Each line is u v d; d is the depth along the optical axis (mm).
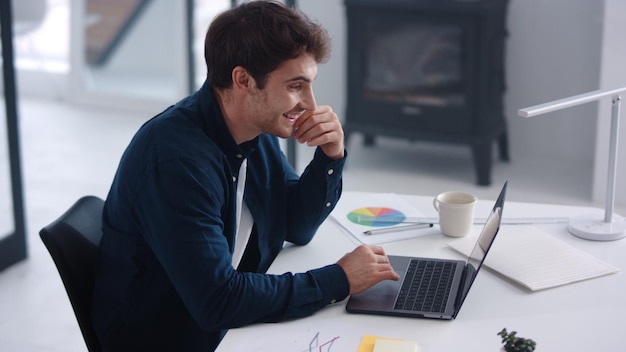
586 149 4590
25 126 5480
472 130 4273
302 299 1604
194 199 1601
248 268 1979
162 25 5656
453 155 4801
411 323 1563
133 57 5781
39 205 4148
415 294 1666
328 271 1660
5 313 3088
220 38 1632
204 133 1705
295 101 1635
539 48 4527
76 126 5492
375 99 4461
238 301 1575
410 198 2229
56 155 4902
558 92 4547
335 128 1854
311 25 1609
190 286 1581
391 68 4379
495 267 1771
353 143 4977
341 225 2055
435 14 4180
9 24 3264
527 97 4625
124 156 1723
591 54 4418
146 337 1773
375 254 1712
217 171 1679
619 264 1809
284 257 1896
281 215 1961
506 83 4625
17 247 3482
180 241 1583
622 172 3914
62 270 1720
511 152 4766
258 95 1631
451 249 1903
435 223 2055
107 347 1779
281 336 1536
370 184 4371
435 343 1482
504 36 4410
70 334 2943
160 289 1739
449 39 4199
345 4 4340
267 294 1592
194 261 1577
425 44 4262
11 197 3430
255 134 1755
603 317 1572
